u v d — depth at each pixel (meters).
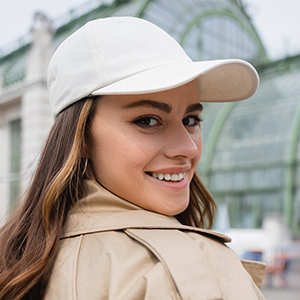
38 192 1.13
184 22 16.45
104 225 1.00
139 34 1.09
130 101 1.03
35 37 10.76
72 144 1.08
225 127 18.92
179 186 1.10
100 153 1.08
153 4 14.94
